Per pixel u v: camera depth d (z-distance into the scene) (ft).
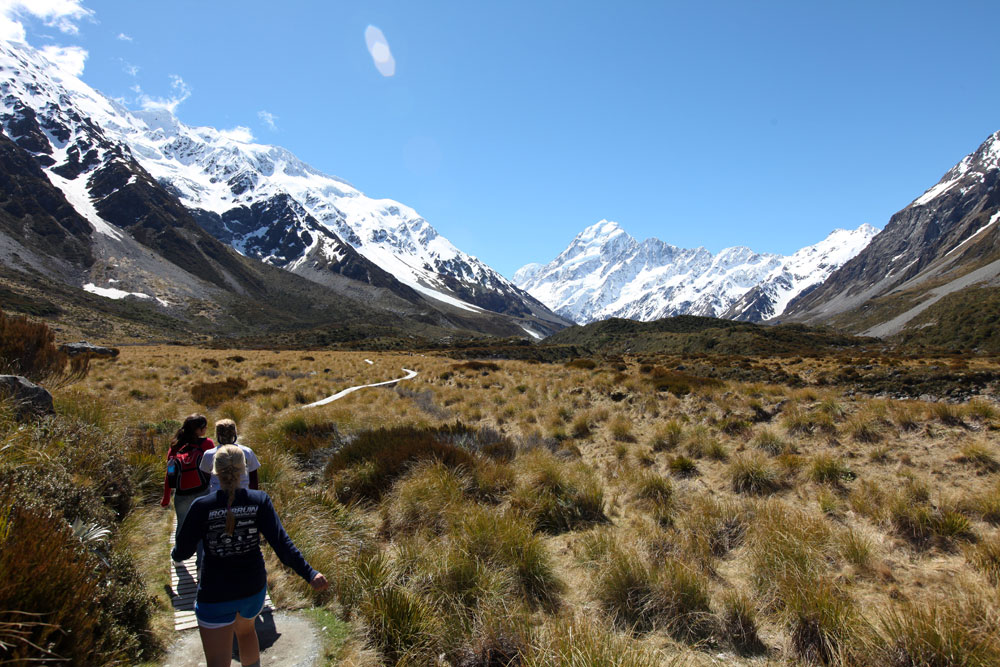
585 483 30.83
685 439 41.32
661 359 138.72
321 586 13.03
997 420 35.60
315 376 102.63
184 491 19.49
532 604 19.42
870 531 23.59
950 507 23.91
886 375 73.61
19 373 39.50
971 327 287.48
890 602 17.61
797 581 18.08
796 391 57.72
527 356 225.97
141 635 15.49
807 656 15.67
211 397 66.33
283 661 14.96
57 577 12.25
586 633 15.12
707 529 24.47
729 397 54.75
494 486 31.22
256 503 13.14
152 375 89.20
